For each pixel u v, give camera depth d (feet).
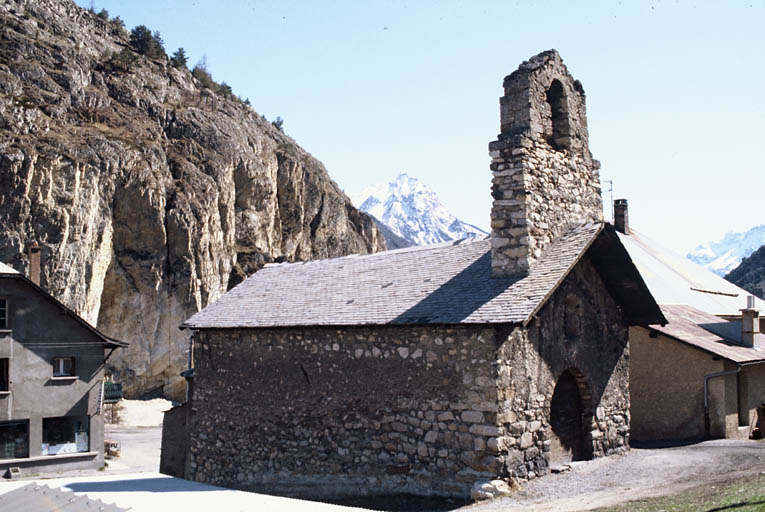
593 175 59.21
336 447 53.47
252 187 241.35
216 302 67.72
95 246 175.63
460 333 47.21
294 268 70.74
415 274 57.88
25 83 187.21
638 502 39.04
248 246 236.63
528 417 47.62
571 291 53.31
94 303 175.42
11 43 194.39
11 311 93.86
